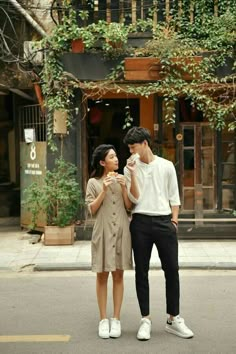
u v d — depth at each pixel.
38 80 10.38
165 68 9.58
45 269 8.33
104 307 5.41
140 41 10.03
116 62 9.79
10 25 10.72
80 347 5.06
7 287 7.37
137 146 5.21
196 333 5.40
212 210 10.69
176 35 9.82
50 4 10.73
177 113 10.56
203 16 9.99
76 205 9.89
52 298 6.78
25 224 11.34
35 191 9.91
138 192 5.21
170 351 4.92
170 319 5.39
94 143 11.19
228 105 9.80
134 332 5.45
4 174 13.35
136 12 10.22
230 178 10.67
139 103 11.19
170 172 5.32
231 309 6.21
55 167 10.16
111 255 5.19
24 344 5.16
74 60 9.82
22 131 11.41
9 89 11.01
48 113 10.07
